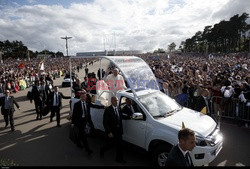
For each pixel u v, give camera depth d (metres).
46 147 6.14
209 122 4.93
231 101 7.99
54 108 7.82
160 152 4.53
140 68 6.50
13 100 7.71
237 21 81.19
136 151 5.53
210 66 22.14
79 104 5.61
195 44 126.75
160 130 4.54
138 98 5.38
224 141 6.07
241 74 13.11
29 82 20.73
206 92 6.74
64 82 19.52
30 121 8.71
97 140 6.59
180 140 2.45
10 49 145.38
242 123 7.57
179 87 10.18
